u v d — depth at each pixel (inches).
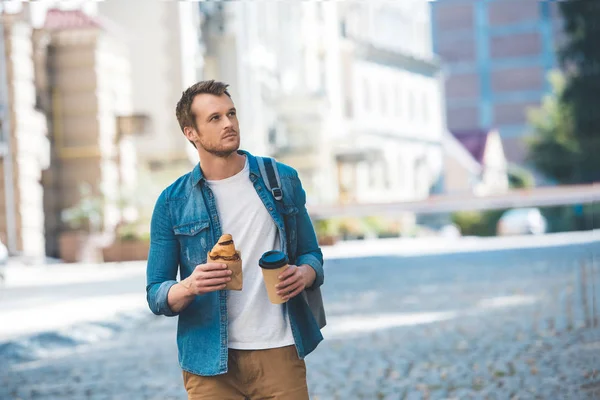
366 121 2402.8
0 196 1384.1
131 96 1595.7
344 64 2319.1
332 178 2052.2
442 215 2416.3
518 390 333.4
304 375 176.1
